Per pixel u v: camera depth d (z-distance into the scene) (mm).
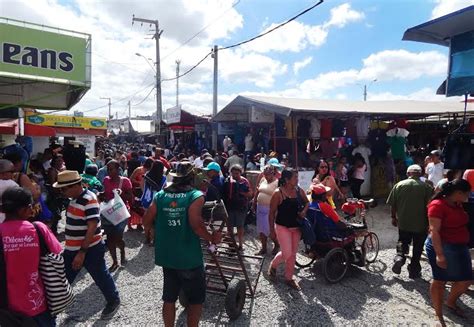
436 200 3812
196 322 3197
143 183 7254
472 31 3770
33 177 7008
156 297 4535
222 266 4574
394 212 5305
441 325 3842
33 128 12844
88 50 5605
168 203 3113
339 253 5125
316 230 5168
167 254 3086
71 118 19609
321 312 4180
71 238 3721
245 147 12922
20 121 11992
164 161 9914
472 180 4469
